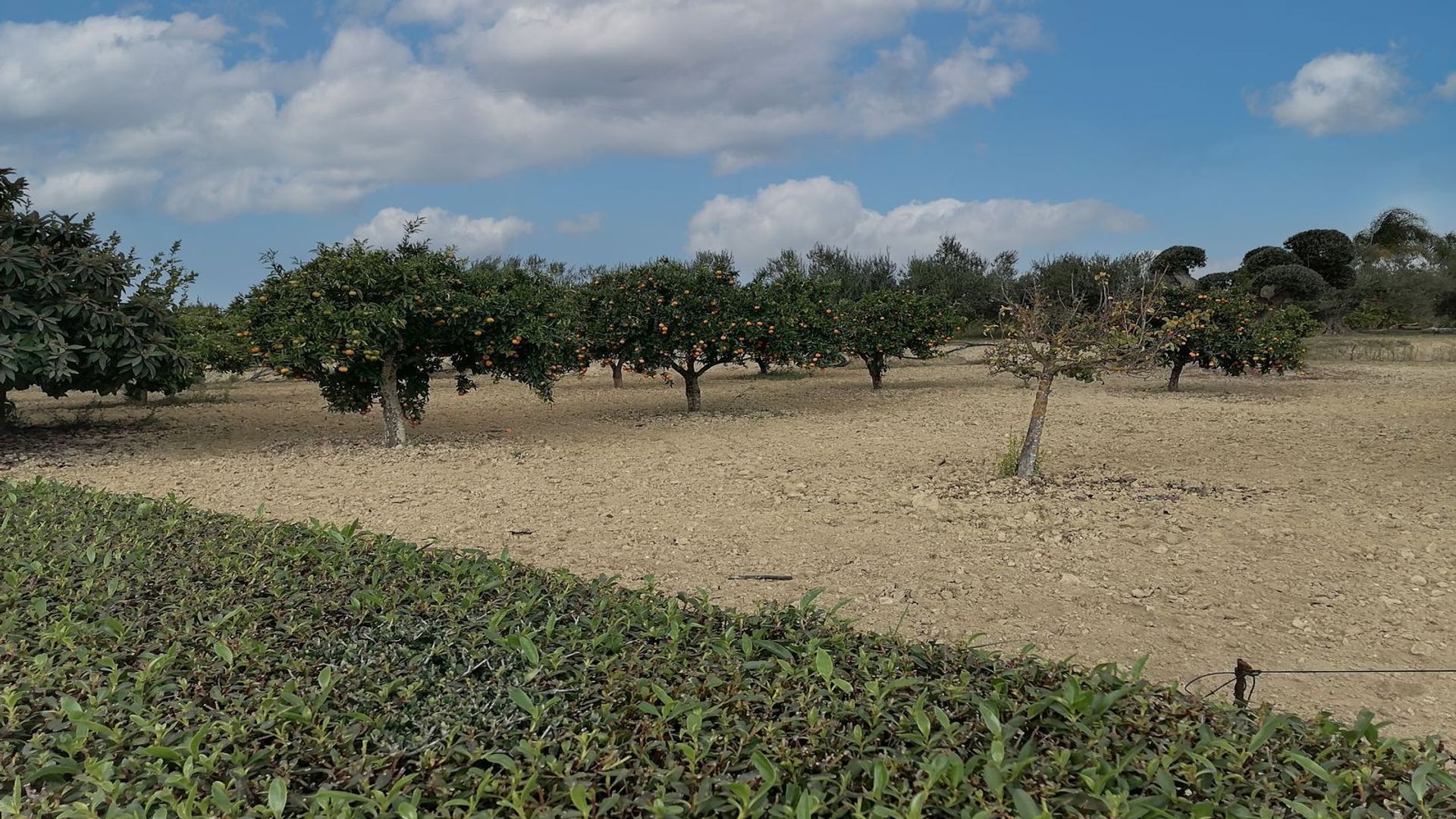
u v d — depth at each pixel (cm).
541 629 315
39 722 253
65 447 1103
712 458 1008
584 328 1313
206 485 862
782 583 548
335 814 198
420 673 285
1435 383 1811
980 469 911
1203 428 1207
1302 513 680
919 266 3197
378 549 429
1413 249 4303
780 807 193
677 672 279
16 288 991
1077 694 242
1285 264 3500
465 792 212
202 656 294
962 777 202
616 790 215
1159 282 1149
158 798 207
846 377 2217
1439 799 204
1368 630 459
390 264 1045
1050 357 834
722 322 1409
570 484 857
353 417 1462
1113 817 191
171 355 1080
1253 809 201
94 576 384
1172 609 494
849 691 254
